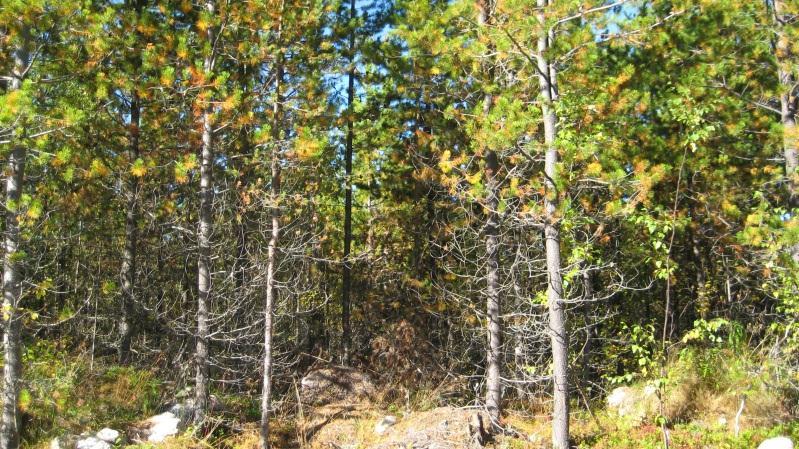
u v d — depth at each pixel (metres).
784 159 11.35
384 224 16.39
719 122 10.98
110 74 10.98
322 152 11.01
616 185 8.73
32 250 12.89
